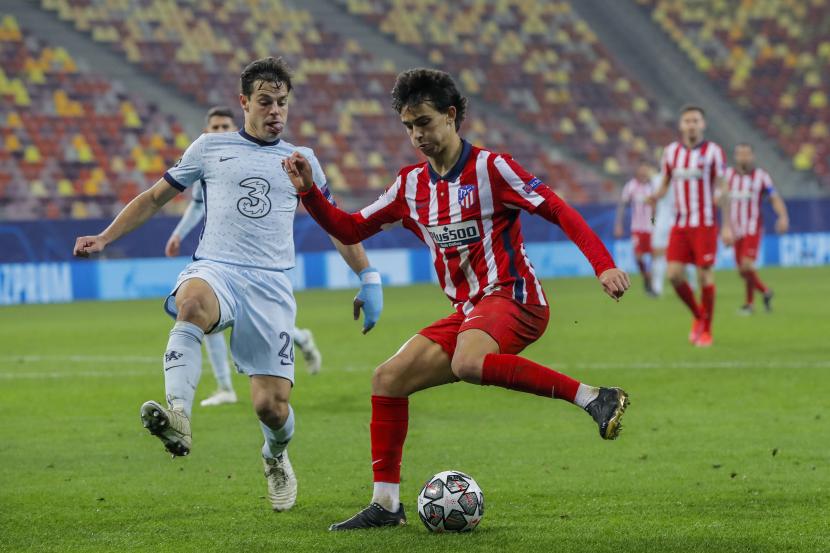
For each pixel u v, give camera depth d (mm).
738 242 59594
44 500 19859
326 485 21109
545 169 106562
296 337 34906
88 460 23906
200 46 106875
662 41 125438
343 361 41812
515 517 17969
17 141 91625
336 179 98938
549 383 15898
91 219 79062
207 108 101375
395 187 18062
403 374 17438
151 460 23875
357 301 20062
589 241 16188
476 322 16859
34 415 30484
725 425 27203
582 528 17031
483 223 17344
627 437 25844
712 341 46188
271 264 19312
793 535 16375
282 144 19875
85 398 33656
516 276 17406
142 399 33438
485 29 120562
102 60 102125
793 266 101625
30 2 104500
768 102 120875
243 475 22141
